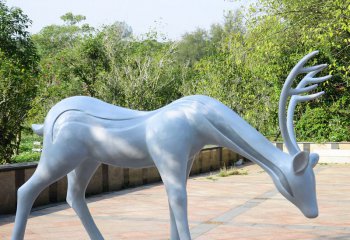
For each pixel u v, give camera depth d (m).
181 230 4.13
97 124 4.46
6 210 8.02
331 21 12.83
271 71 17.75
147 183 12.15
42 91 18.44
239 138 4.11
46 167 4.54
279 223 7.14
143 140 4.30
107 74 20.75
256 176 13.63
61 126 4.50
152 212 8.14
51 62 24.31
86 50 22.05
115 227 6.91
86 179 4.86
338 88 17.52
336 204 8.81
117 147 4.38
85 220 4.91
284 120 3.99
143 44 25.84
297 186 3.86
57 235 6.38
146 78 20.30
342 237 6.21
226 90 18.50
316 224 7.07
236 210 8.27
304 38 13.42
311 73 4.03
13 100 12.49
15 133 12.84
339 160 16.98
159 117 4.27
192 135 4.21
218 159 15.86
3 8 18.86
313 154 3.99
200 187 11.33
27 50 19.27
